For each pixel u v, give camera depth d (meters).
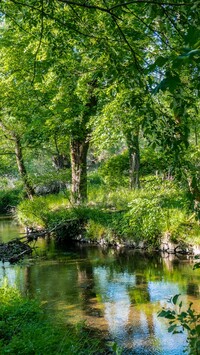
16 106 19.80
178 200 11.30
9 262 14.59
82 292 10.60
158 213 12.78
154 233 15.52
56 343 6.42
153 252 15.33
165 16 3.53
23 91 18.72
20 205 23.70
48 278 12.14
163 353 7.01
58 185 29.27
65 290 10.82
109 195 20.64
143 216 13.13
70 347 6.29
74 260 14.68
